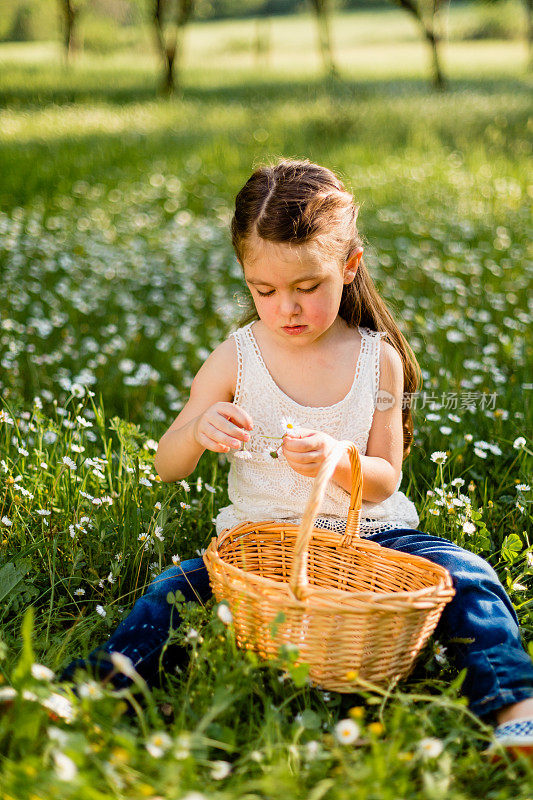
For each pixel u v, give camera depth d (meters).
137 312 5.57
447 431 3.27
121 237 7.67
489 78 25.22
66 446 3.07
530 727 1.91
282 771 1.66
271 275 2.25
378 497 2.48
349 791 1.60
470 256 6.53
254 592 2.01
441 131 12.92
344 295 2.56
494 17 37.31
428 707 1.90
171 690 2.05
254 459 2.51
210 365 2.58
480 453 3.10
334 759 1.81
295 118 14.69
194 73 30.56
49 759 1.71
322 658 1.97
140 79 27.86
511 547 2.58
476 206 8.35
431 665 2.16
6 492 2.84
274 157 3.30
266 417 2.52
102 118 16.38
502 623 2.17
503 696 2.00
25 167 10.59
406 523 2.57
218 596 2.15
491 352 4.41
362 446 2.52
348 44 44.62
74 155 11.73
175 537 2.75
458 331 4.94
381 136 12.53
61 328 5.14
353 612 1.92
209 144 12.43
